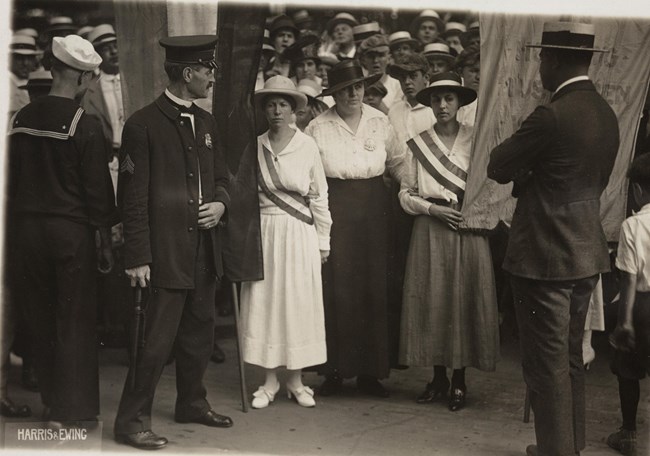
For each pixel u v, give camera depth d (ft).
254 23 15.43
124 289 19.07
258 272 15.47
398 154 16.76
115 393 16.28
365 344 16.35
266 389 15.88
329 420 15.12
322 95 16.34
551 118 12.24
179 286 13.53
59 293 13.73
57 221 13.57
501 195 15.85
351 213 16.31
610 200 15.64
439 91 16.01
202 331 14.48
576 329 12.94
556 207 12.41
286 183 15.62
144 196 13.35
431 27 25.63
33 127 13.61
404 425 14.96
